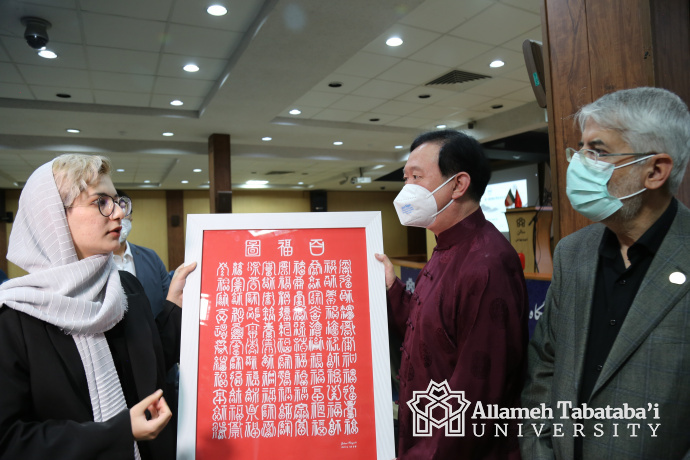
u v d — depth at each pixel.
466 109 6.22
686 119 0.78
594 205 0.83
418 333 1.10
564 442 0.87
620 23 1.11
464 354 0.96
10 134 6.62
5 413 0.84
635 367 0.76
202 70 4.46
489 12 3.43
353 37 3.47
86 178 0.96
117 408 0.97
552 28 1.28
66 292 0.93
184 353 1.09
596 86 1.17
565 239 1.01
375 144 8.40
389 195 15.72
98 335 0.98
